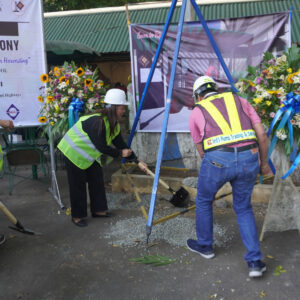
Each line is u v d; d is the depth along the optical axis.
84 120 3.43
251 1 9.09
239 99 2.70
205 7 9.19
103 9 10.28
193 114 2.73
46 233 3.47
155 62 4.13
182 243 3.15
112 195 4.49
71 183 3.54
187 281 2.58
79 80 3.90
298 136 2.98
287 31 4.18
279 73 2.95
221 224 3.55
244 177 2.54
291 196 3.20
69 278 2.66
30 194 4.70
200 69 4.57
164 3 9.81
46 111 4.01
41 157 4.89
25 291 2.52
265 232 3.36
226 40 4.41
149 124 4.88
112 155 3.42
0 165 3.08
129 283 2.58
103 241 3.26
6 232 3.51
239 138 2.53
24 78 4.10
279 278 2.57
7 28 3.96
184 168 4.75
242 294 2.40
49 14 10.49
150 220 3.02
